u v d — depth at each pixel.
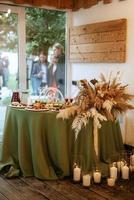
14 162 3.35
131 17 3.99
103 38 4.35
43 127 3.16
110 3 4.26
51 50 4.93
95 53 4.50
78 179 3.09
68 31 5.00
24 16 4.57
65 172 3.16
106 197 2.77
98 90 3.10
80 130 3.11
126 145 4.23
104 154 3.49
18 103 3.53
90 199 2.73
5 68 4.47
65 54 5.10
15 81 4.58
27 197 2.77
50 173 3.19
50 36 4.88
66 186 3.02
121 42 4.10
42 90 4.41
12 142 3.38
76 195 2.82
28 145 3.25
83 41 4.70
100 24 4.37
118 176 3.25
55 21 4.90
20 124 3.22
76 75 5.00
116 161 3.37
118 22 4.11
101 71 4.52
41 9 4.72
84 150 3.23
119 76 4.20
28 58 4.68
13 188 2.96
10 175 3.20
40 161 3.15
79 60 4.82
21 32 4.57
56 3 4.71
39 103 3.38
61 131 3.11
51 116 3.14
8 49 4.47
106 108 3.00
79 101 3.08
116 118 3.23
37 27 4.73
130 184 3.08
